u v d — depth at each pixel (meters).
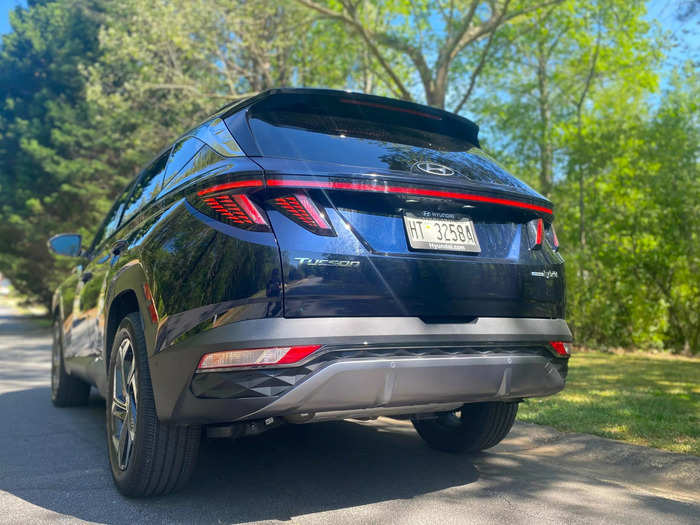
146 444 2.78
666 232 12.40
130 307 3.36
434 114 3.28
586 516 2.76
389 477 3.34
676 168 12.66
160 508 2.84
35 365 9.22
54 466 3.59
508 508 2.85
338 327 2.43
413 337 2.55
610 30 15.63
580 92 17.61
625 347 12.48
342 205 2.57
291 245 2.43
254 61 16.69
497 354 2.77
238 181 2.51
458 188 2.78
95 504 2.90
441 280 2.67
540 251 3.05
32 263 23.95
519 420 4.60
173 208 2.92
